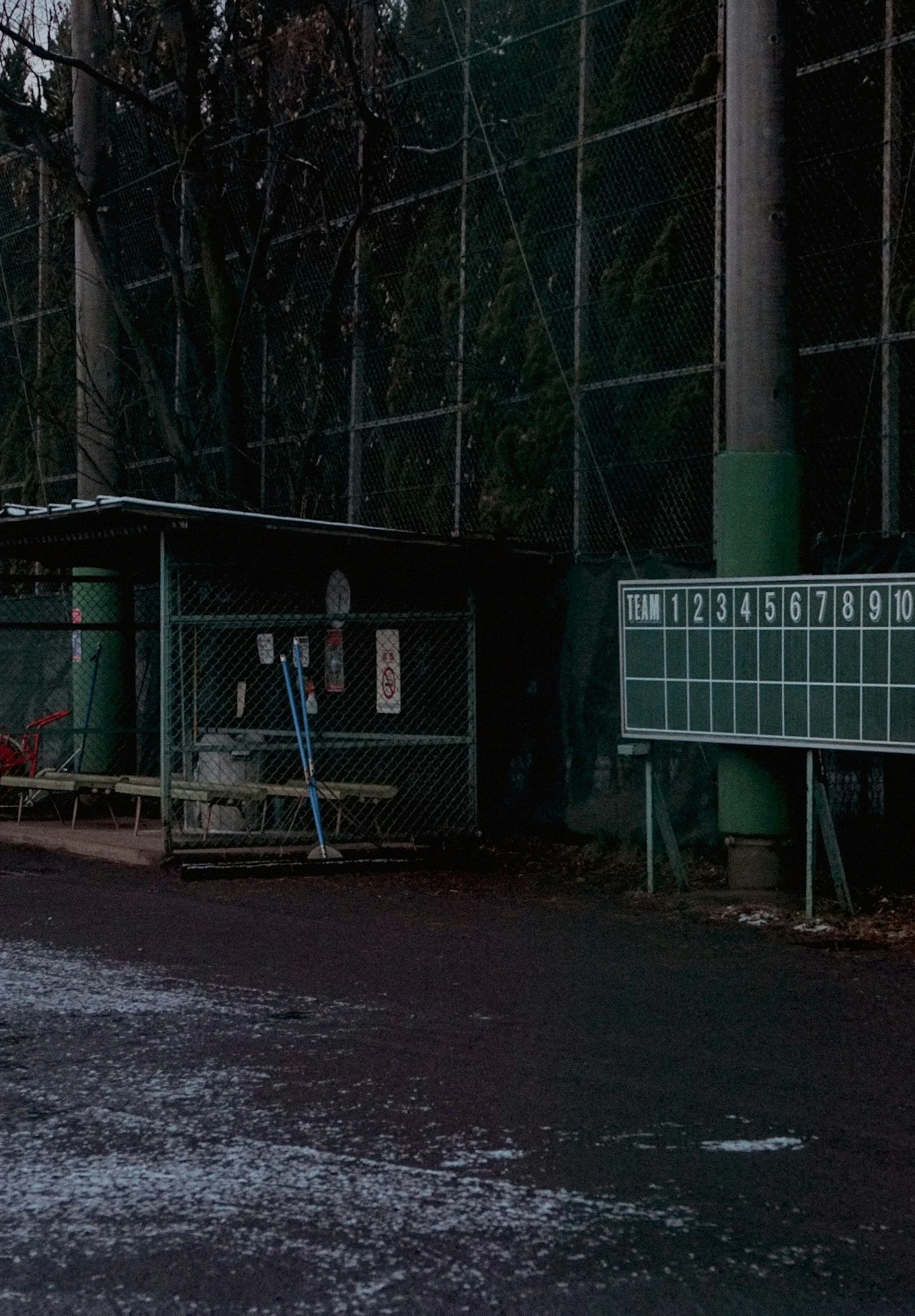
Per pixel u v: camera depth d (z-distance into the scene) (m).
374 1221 4.56
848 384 12.30
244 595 14.77
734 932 9.34
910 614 9.23
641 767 12.25
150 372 16.16
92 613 16.66
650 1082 6.02
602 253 14.11
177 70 15.88
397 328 16.12
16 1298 4.05
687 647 10.45
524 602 13.31
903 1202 4.71
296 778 14.22
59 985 7.82
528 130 14.91
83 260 16.62
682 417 13.20
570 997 7.52
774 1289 4.07
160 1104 5.74
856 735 9.49
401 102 15.94
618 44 14.18
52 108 19.06
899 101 11.77
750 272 10.69
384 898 10.73
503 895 10.87
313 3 15.73
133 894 10.97
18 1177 4.95
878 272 12.13
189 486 16.09
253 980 7.94
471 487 15.21
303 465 15.72
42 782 14.66
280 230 17.66
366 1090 5.92
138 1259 4.29
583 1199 4.73
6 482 22.53
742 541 10.66
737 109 10.70
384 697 13.98
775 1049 6.53
